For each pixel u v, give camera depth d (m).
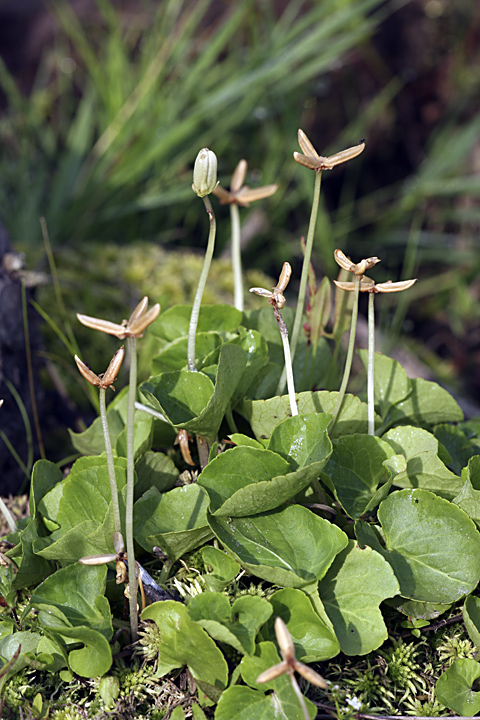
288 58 0.80
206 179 0.42
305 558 0.42
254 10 0.93
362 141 0.43
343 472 0.44
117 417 0.47
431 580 0.43
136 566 0.43
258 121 0.91
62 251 0.71
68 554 0.43
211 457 0.44
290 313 0.48
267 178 0.89
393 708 0.43
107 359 0.58
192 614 0.41
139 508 0.43
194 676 0.41
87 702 0.43
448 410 0.47
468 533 0.43
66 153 0.89
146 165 0.81
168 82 0.95
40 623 0.43
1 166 0.91
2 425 0.51
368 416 0.45
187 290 0.67
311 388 0.48
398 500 0.44
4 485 0.51
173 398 0.44
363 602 0.42
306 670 0.38
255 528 0.43
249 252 0.92
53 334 0.59
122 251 0.72
